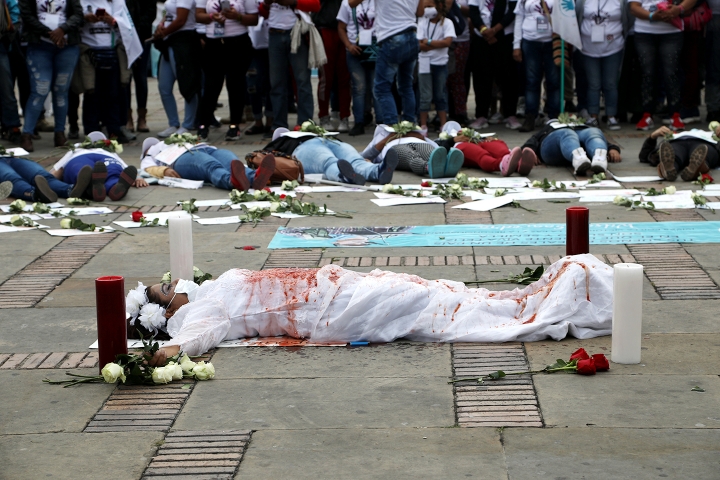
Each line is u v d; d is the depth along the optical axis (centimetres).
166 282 543
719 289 601
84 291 637
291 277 525
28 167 994
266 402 428
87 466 363
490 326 512
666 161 1009
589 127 1123
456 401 423
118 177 1002
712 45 1415
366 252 728
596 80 1425
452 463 358
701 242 732
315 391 441
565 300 509
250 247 748
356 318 509
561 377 450
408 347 504
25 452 378
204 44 1438
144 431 397
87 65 1371
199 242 777
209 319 506
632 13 1391
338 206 925
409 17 1247
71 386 454
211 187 1059
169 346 482
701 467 348
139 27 1512
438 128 1550
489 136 1164
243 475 352
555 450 367
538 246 733
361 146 1341
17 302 611
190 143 1105
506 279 615
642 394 425
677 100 1415
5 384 460
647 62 1410
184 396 438
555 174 1094
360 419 405
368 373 464
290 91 1762
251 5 1395
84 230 831
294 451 373
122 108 1452
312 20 1487
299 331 517
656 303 574
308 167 1089
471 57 1521
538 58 1439
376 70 1275
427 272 662
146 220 852
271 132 1487
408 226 820
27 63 1302
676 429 385
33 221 864
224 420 407
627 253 705
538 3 1417
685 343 497
